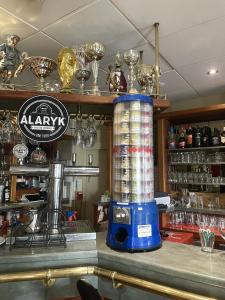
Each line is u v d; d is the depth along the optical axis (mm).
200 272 927
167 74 2564
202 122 3260
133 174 1210
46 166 1396
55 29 1758
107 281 1131
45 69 1530
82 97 1405
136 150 1226
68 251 1151
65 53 1522
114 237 1186
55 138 1375
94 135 1562
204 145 2986
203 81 2768
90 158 1577
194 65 2361
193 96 3309
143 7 1532
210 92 3148
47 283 1075
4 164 2387
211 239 1196
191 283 928
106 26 1721
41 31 1784
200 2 1494
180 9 1555
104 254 1137
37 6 1506
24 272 1062
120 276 1045
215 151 3033
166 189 3039
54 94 1388
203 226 1570
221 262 1029
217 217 2762
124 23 1688
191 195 3053
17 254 1108
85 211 4234
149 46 1997
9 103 1475
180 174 3082
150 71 1640
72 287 1143
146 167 1240
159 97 1544
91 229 1432
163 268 987
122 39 1885
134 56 1614
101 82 2592
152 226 1190
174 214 2955
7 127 1473
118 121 1275
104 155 4039
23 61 1503
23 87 1507
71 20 1655
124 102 1266
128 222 1157
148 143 1264
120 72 1615
